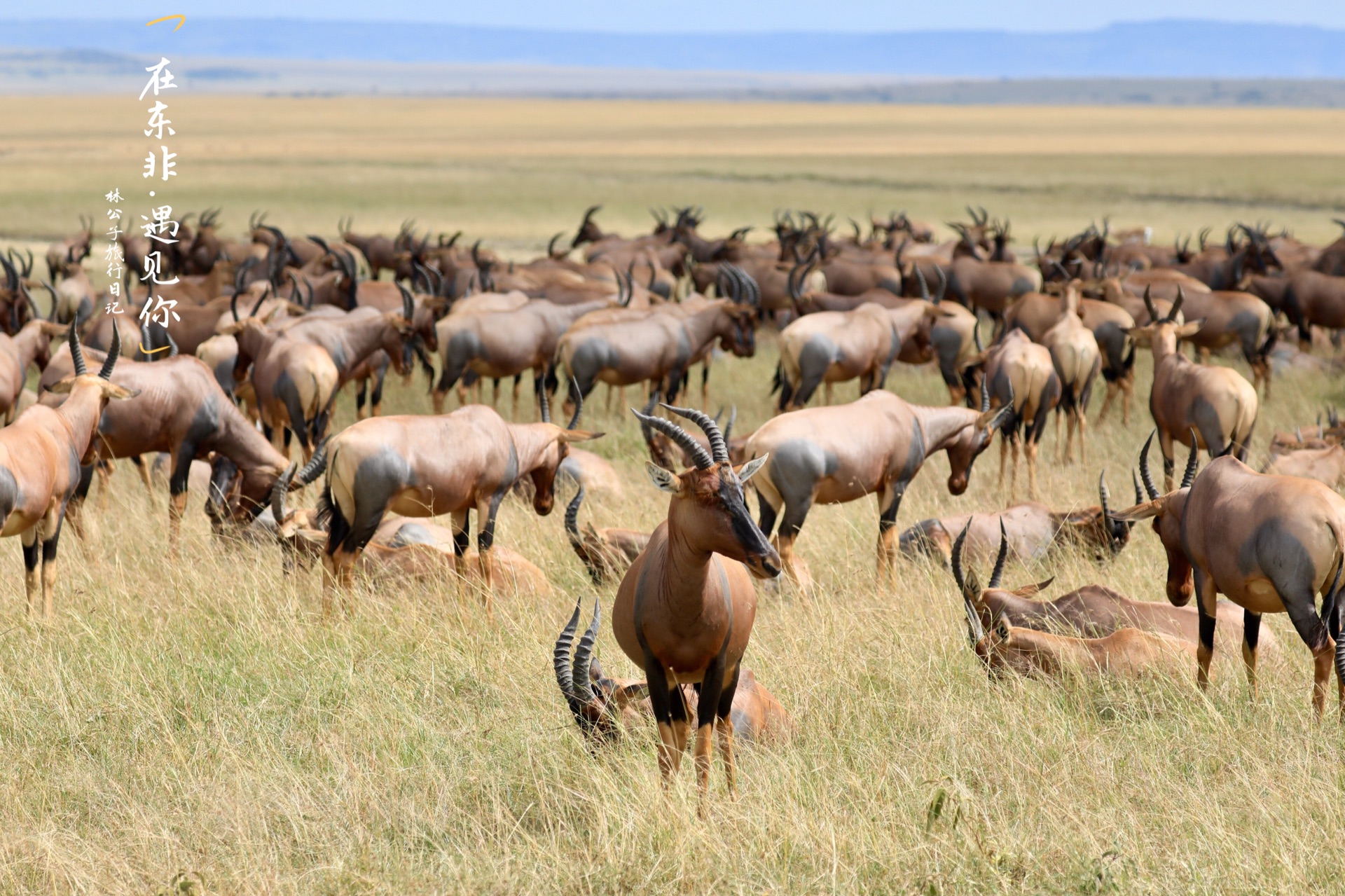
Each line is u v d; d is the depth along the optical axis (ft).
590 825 72.08
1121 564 122.31
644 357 194.70
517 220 590.96
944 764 79.00
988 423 127.75
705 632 69.46
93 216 572.92
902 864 67.41
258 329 174.29
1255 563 79.66
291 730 84.94
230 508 131.34
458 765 79.87
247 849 68.59
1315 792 73.36
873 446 116.88
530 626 102.68
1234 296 220.64
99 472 148.56
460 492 107.65
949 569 122.62
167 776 77.66
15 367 158.81
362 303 243.40
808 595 111.96
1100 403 227.20
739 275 209.97
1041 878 66.28
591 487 148.66
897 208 649.20
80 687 89.81
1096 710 87.61
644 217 612.29
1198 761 78.89
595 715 77.66
